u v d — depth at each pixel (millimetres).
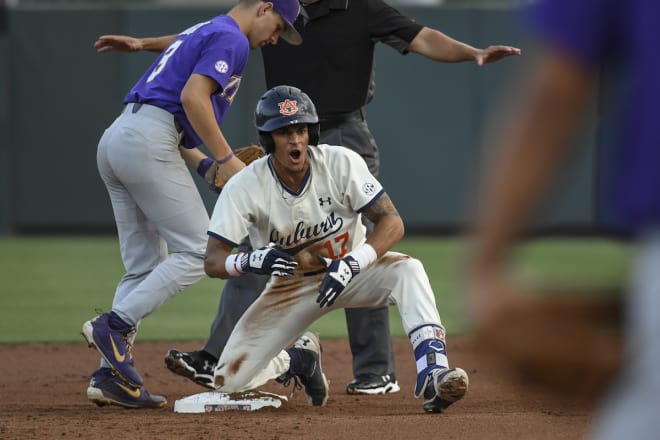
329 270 15117
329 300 15078
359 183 15828
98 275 42219
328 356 25500
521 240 4848
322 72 20062
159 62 17906
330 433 14039
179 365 18578
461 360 23797
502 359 4441
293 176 15664
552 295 4492
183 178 17516
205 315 33438
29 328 30125
